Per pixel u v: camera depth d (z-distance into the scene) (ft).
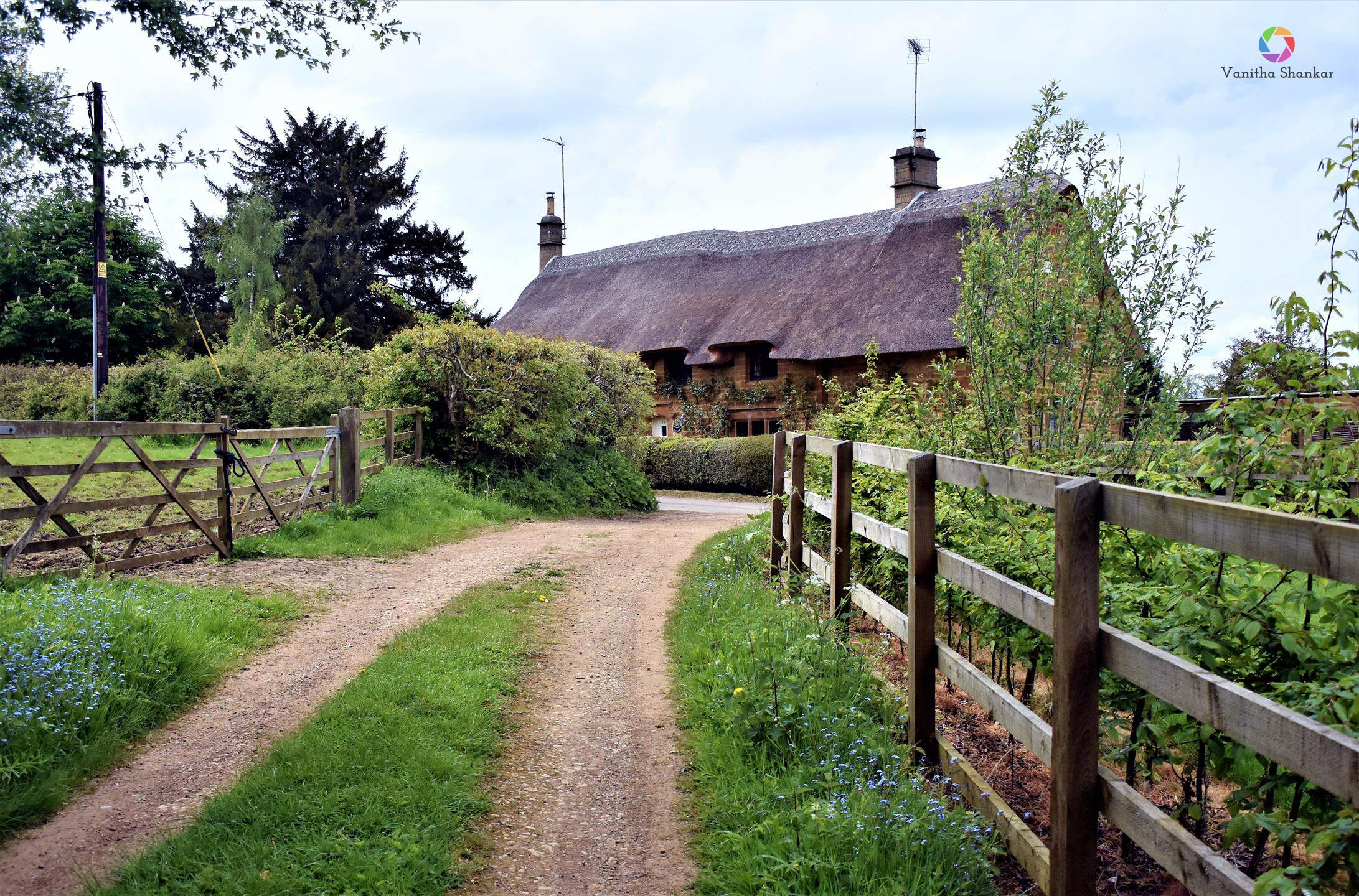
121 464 24.56
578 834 12.30
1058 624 9.27
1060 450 21.34
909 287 87.71
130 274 131.54
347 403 67.62
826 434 29.09
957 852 10.78
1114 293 22.53
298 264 140.87
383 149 153.69
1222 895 7.13
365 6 37.37
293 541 31.48
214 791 13.17
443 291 154.20
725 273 112.06
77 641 16.63
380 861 10.93
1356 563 6.01
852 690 15.69
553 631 22.12
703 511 62.08
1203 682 7.50
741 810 12.41
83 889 10.66
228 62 36.88
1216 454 11.43
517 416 49.24
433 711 15.81
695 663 18.65
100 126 64.39
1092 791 9.11
